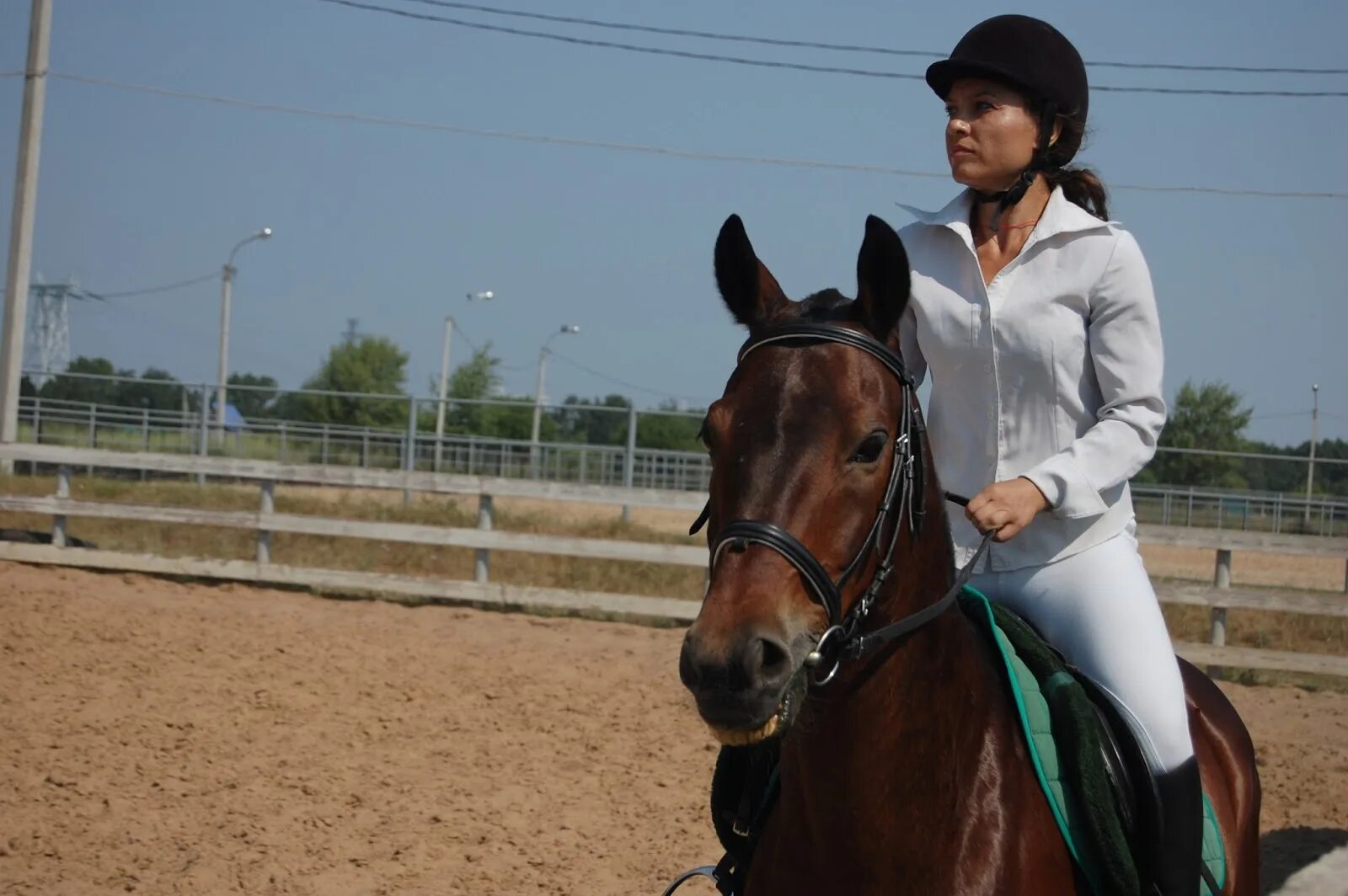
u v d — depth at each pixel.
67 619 11.56
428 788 7.88
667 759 8.71
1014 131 3.22
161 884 6.25
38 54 19.81
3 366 20.06
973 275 3.21
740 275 2.90
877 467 2.59
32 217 20.05
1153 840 3.08
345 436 25.45
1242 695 11.71
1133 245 3.16
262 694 9.69
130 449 25.09
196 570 14.03
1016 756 2.98
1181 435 42.72
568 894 6.39
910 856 2.78
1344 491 22.97
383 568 15.56
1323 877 6.21
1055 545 3.28
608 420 23.41
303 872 6.49
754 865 3.12
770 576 2.42
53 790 7.42
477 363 61.56
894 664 2.72
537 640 12.22
